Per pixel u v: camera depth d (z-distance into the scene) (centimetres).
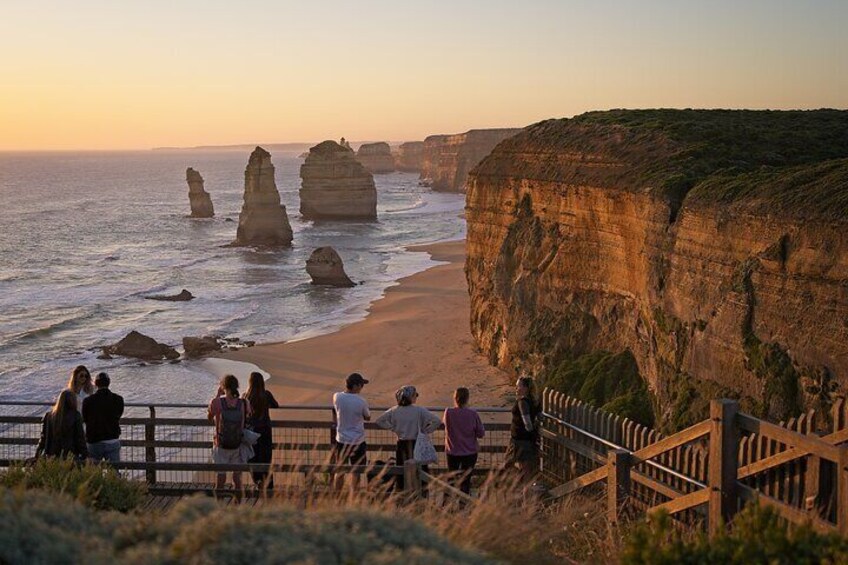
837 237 1942
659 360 2662
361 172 14938
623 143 3494
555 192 3700
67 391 1289
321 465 1181
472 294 4669
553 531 981
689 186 2734
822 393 1952
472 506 955
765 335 2144
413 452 1344
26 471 1090
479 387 3806
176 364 4662
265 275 8519
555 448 1513
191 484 1329
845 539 656
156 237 12744
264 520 600
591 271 3388
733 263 2288
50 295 7550
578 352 3412
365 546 584
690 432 1020
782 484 922
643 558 678
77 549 573
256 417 1380
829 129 3644
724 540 673
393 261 9506
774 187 2266
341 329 5425
